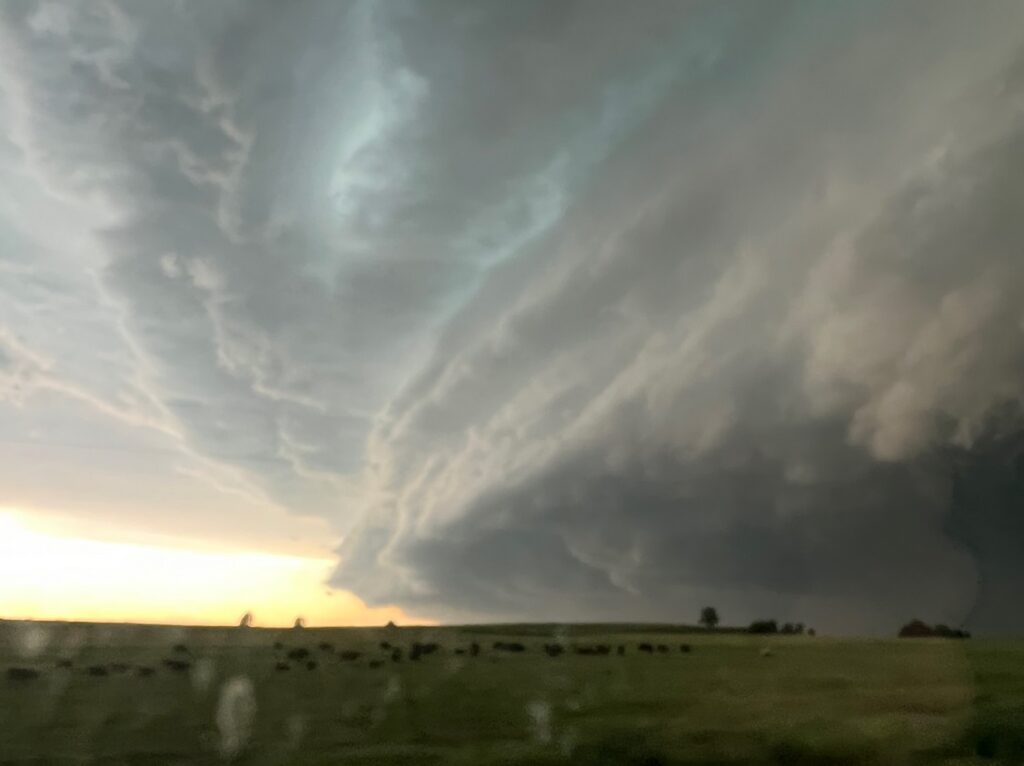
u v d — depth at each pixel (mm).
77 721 10711
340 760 9422
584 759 9516
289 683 13461
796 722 10953
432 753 9867
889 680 13609
